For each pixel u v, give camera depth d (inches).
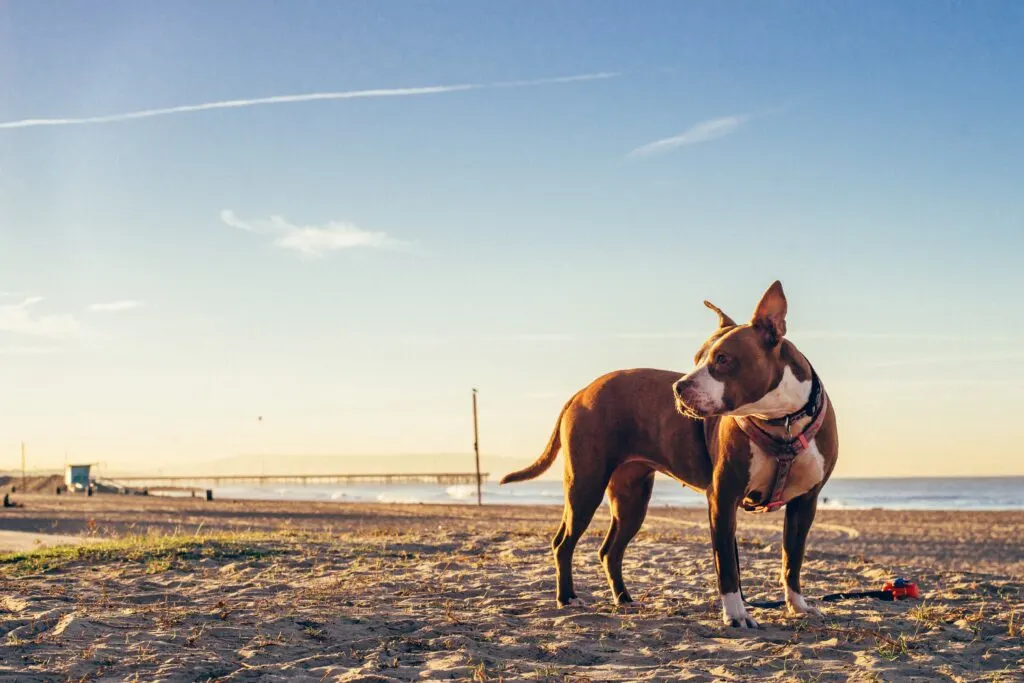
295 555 424.2
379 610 283.9
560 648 230.4
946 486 4854.8
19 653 215.0
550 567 391.9
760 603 300.4
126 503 1722.4
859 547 816.3
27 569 367.6
